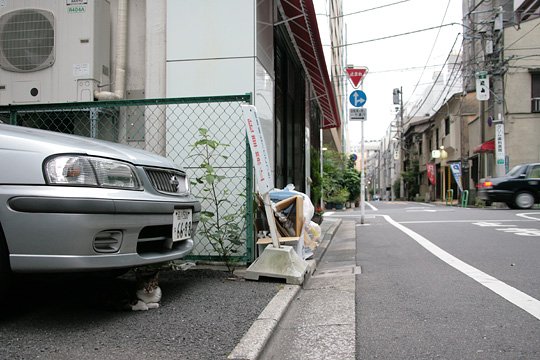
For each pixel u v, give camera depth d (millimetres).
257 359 2754
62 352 2717
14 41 6113
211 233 5145
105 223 2990
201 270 5039
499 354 2855
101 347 2814
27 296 3994
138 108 5832
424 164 44906
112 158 3260
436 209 19188
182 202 3799
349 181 25219
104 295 3971
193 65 5613
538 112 21219
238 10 5578
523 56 20797
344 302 4180
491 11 21000
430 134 42750
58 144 3084
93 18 6023
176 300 3932
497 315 3605
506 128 21453
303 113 11648
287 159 9258
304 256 5738
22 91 6066
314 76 11750
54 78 6027
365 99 12578
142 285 3680
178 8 5691
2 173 2941
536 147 21203
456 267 5523
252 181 5156
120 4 6152
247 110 4664
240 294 4148
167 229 3658
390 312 3814
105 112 5809
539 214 13742
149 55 5887
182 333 3092
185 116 5488
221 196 5316
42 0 6133
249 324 3297
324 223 12180
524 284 4582
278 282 4625
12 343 2855
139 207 3217
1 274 2961
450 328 3355
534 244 7191
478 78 20062
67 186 2936
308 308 4074
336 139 27750
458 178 26438
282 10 7602
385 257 6551
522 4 22234
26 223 2869
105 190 3068
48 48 6062
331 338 3273
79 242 2887
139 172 3434
